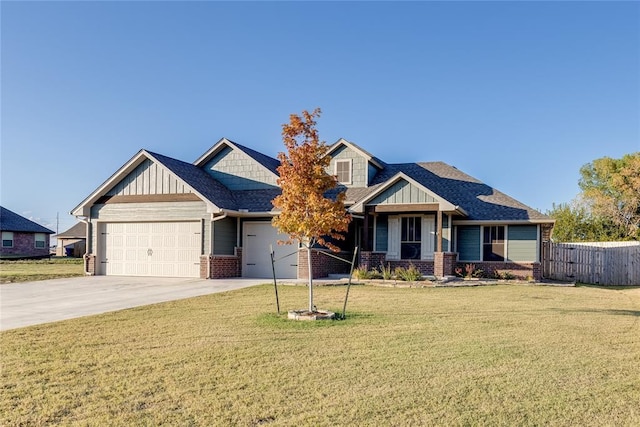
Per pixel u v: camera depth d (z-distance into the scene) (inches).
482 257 877.8
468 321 428.1
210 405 222.1
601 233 1513.3
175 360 293.9
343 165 949.2
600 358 302.8
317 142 469.4
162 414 211.8
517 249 861.8
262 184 931.3
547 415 211.8
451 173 1023.6
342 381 255.3
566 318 450.9
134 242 876.0
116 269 885.8
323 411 215.2
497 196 935.7
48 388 244.4
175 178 845.2
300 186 459.2
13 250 1958.7
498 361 294.0
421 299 576.4
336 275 851.4
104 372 270.2
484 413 213.6
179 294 618.2
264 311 481.1
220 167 964.0
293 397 231.9
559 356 307.0
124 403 224.5
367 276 778.8
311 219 456.8
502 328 397.1
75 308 506.9
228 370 273.7
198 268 831.7
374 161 958.4
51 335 366.9
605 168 1756.9
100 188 877.2
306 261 806.5
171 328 394.0
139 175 872.9
